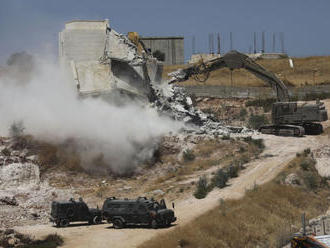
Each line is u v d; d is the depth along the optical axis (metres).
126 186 59.03
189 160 65.44
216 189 53.31
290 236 40.28
